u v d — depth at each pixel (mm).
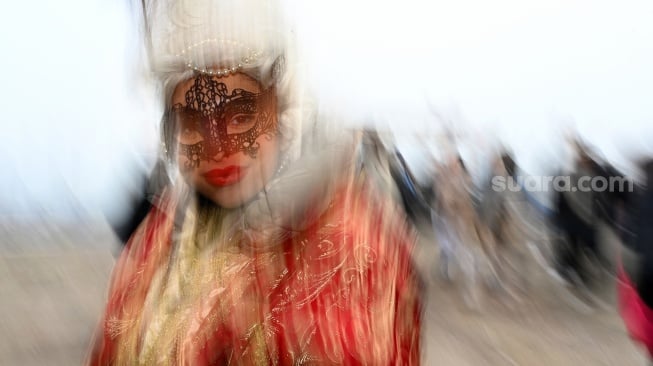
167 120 828
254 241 792
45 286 4766
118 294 904
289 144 805
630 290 2748
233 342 763
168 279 837
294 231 779
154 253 876
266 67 795
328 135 809
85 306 4090
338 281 750
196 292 806
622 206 5406
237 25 791
